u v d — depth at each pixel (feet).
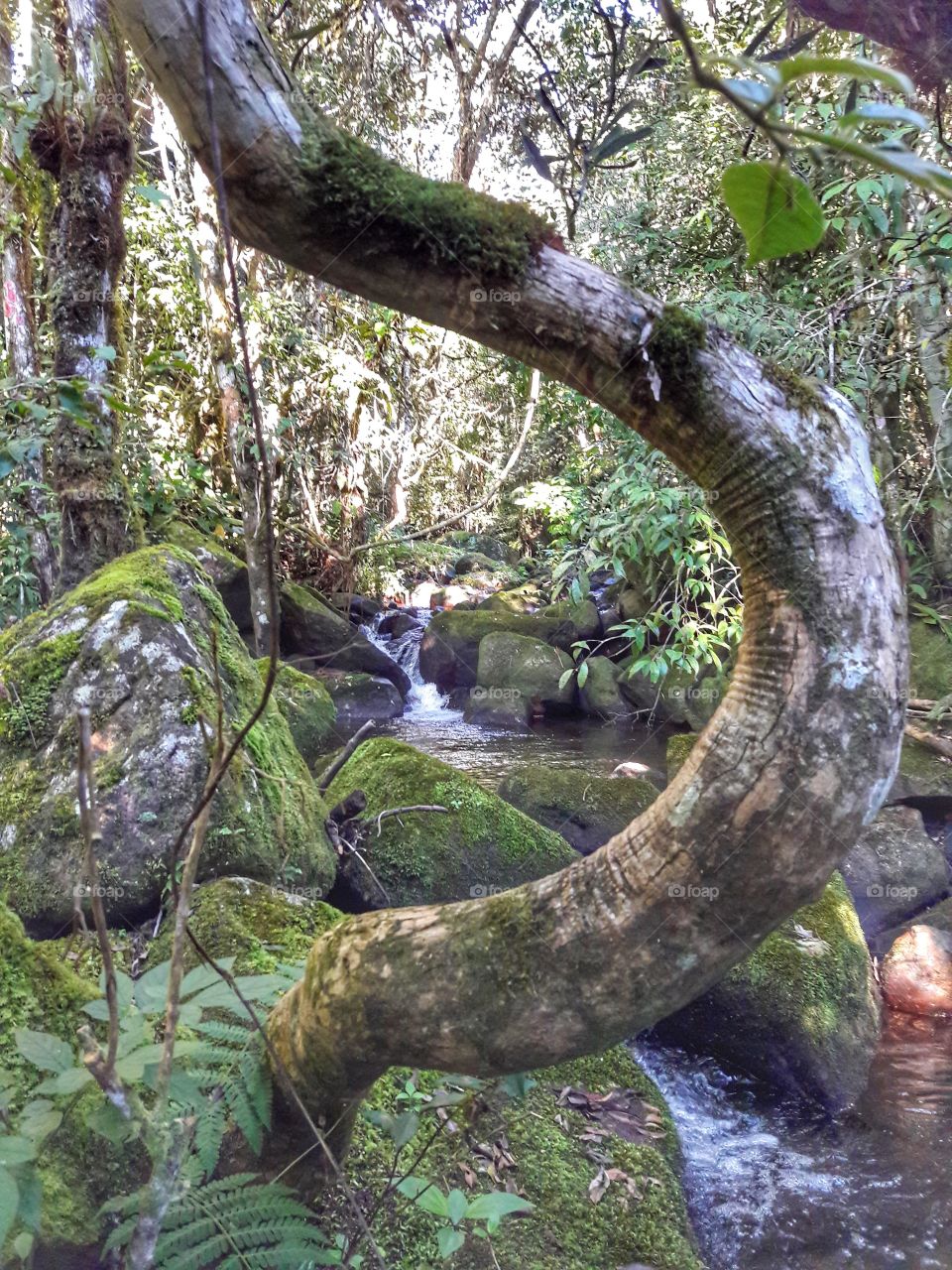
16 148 9.24
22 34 11.83
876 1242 7.79
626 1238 6.88
